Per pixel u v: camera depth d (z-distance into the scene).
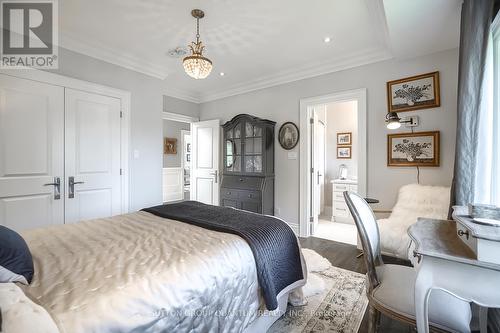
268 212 3.86
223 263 1.21
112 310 0.81
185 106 4.85
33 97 2.53
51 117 2.64
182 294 1.00
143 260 1.12
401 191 2.72
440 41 2.42
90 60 2.94
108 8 2.21
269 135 3.89
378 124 3.02
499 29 1.61
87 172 2.92
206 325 1.08
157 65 3.49
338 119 5.04
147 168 3.51
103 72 3.05
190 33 2.64
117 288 0.89
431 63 2.67
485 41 1.53
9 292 0.76
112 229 1.62
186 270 1.07
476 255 0.87
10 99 2.40
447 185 2.59
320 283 2.13
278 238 1.63
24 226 2.47
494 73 1.64
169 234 1.51
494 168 1.62
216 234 1.51
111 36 2.71
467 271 0.89
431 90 2.64
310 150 3.73
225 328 1.16
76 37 2.71
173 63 3.44
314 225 3.78
